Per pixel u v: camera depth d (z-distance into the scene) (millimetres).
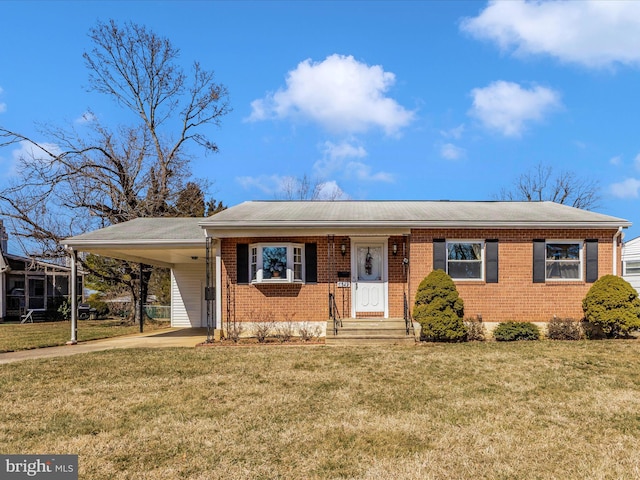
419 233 14320
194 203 28828
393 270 14516
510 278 14281
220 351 12008
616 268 14438
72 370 9828
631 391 7875
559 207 17125
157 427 6223
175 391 8016
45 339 16531
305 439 5758
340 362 10242
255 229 14148
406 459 5176
